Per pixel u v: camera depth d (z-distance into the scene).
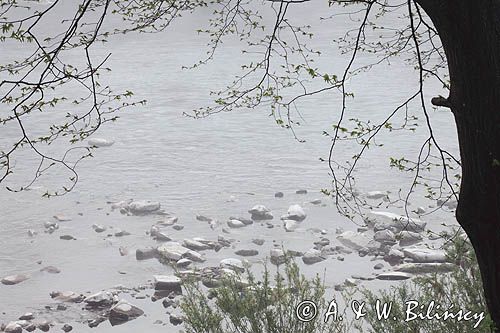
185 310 9.13
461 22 4.10
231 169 22.77
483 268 4.68
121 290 13.33
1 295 13.28
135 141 26.98
